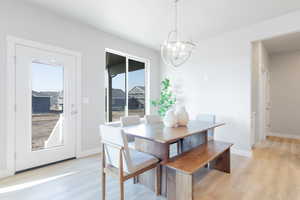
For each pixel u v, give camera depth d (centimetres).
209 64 381
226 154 242
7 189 198
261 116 411
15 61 238
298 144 399
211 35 368
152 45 438
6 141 230
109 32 356
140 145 217
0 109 225
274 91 500
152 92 478
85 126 321
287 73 480
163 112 452
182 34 362
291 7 258
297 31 269
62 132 291
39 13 261
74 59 305
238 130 336
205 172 245
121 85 417
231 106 346
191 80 416
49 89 275
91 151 329
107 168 175
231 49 346
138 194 192
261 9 263
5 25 229
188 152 213
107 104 388
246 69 327
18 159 241
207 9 263
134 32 355
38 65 262
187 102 424
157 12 273
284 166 267
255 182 216
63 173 242
